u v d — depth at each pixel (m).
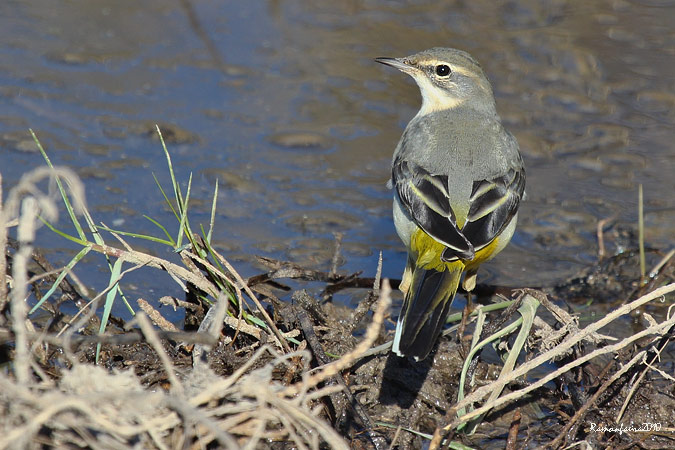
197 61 17.08
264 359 8.75
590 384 9.26
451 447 8.48
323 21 18.66
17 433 5.94
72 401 6.07
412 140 10.82
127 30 17.95
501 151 10.53
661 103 16.56
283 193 13.71
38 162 13.73
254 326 9.04
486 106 11.75
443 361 9.60
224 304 7.60
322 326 9.56
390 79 16.83
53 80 16.08
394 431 8.55
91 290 10.98
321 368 8.31
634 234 13.03
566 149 15.19
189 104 15.79
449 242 9.29
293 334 9.02
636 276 12.04
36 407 6.34
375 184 14.06
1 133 14.39
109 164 13.92
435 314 9.05
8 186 12.87
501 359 9.83
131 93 15.95
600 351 8.29
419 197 10.01
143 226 12.56
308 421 6.71
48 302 9.41
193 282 9.18
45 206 6.91
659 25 18.94
